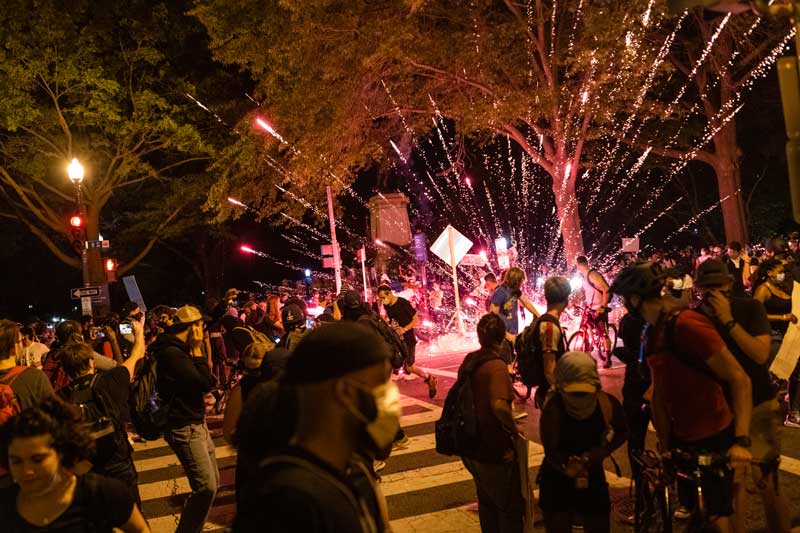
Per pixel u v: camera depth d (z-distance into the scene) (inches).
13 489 128.4
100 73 1121.4
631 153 1390.3
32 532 122.9
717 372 155.6
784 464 270.4
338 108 879.1
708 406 158.1
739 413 153.8
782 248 343.0
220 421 476.1
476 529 245.0
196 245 2027.6
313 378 75.8
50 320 2012.8
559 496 174.2
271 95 921.5
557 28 906.7
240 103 1232.8
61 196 1242.6
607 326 522.3
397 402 79.0
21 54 1077.1
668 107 945.5
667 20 933.8
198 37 1273.4
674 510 191.0
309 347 77.0
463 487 292.7
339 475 76.2
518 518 185.5
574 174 921.5
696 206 1686.8
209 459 240.1
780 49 974.4
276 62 890.1
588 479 173.2
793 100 166.1
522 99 854.5
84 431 126.3
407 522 256.4
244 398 216.1
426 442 369.1
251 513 73.1
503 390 184.1
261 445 79.4
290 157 1013.8
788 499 237.0
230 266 2258.9
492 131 990.4
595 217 1801.2
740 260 598.9
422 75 930.1
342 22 827.4
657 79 981.2
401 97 928.9
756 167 1646.2
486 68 874.1
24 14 1071.6
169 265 2292.1
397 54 813.9
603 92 861.8
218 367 580.7
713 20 991.0
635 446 227.1
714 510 154.1
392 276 1088.8
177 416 235.3
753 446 188.2
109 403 204.2
